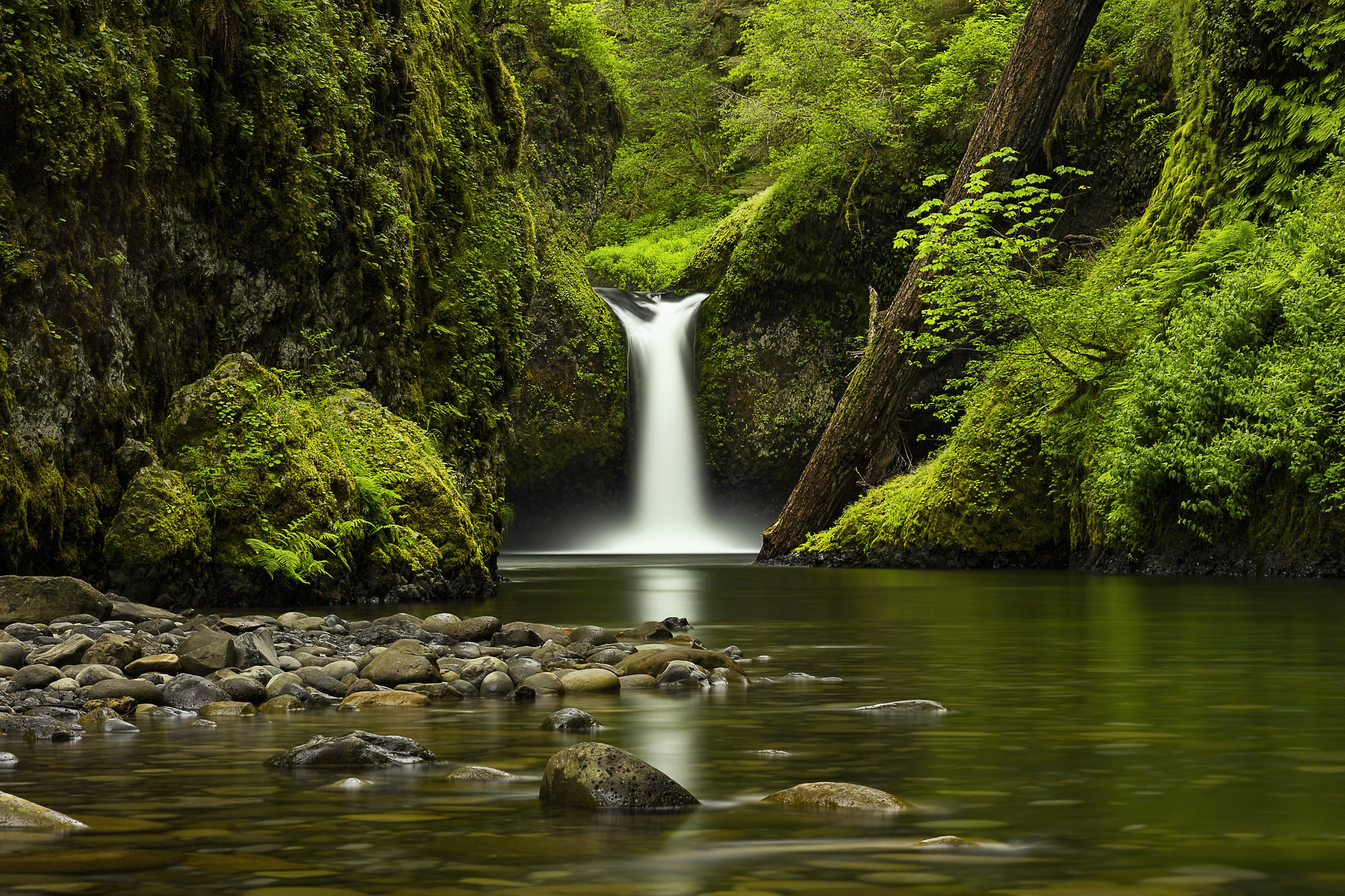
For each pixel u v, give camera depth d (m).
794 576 16.52
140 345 10.18
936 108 28.75
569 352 32.81
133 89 10.09
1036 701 4.54
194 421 10.24
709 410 33.62
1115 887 2.01
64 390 9.26
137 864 2.17
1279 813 2.60
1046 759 3.28
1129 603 10.46
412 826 2.48
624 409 33.88
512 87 16.59
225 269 11.25
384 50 13.73
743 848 2.28
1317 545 13.95
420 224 14.07
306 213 11.95
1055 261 26.66
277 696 4.54
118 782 3.01
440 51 15.20
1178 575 15.20
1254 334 14.82
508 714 4.32
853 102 29.80
